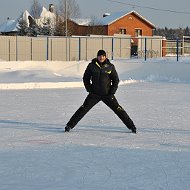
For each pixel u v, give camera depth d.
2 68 32.91
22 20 65.94
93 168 6.83
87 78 10.01
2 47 43.28
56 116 12.79
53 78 28.95
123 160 7.35
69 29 65.06
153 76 31.94
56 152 7.97
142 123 11.60
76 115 10.20
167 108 15.02
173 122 11.81
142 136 9.68
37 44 44.41
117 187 5.86
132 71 33.59
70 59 45.19
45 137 9.49
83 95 19.80
